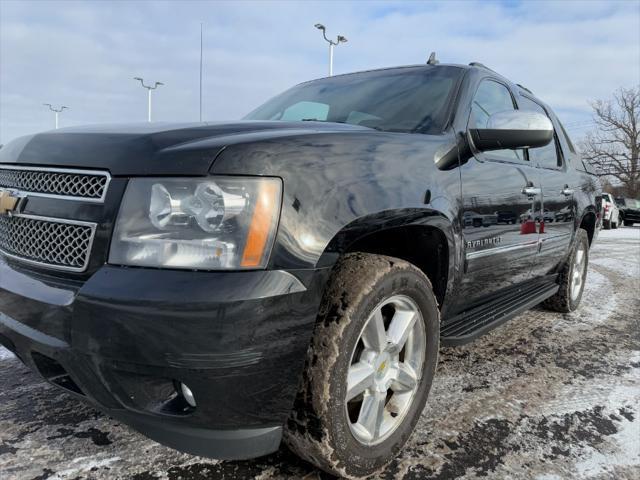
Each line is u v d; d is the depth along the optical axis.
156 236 1.52
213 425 1.53
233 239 1.48
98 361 1.51
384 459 1.92
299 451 1.77
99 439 2.10
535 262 3.43
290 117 2.98
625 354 3.41
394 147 2.03
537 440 2.21
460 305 2.59
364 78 3.17
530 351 3.43
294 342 1.54
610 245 11.28
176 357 1.42
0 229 1.99
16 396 2.47
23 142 1.99
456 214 2.25
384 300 1.84
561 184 3.75
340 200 1.67
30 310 1.66
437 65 2.99
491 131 2.43
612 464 2.04
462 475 1.93
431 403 2.55
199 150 1.56
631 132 45.56
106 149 1.68
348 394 1.78
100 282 1.50
